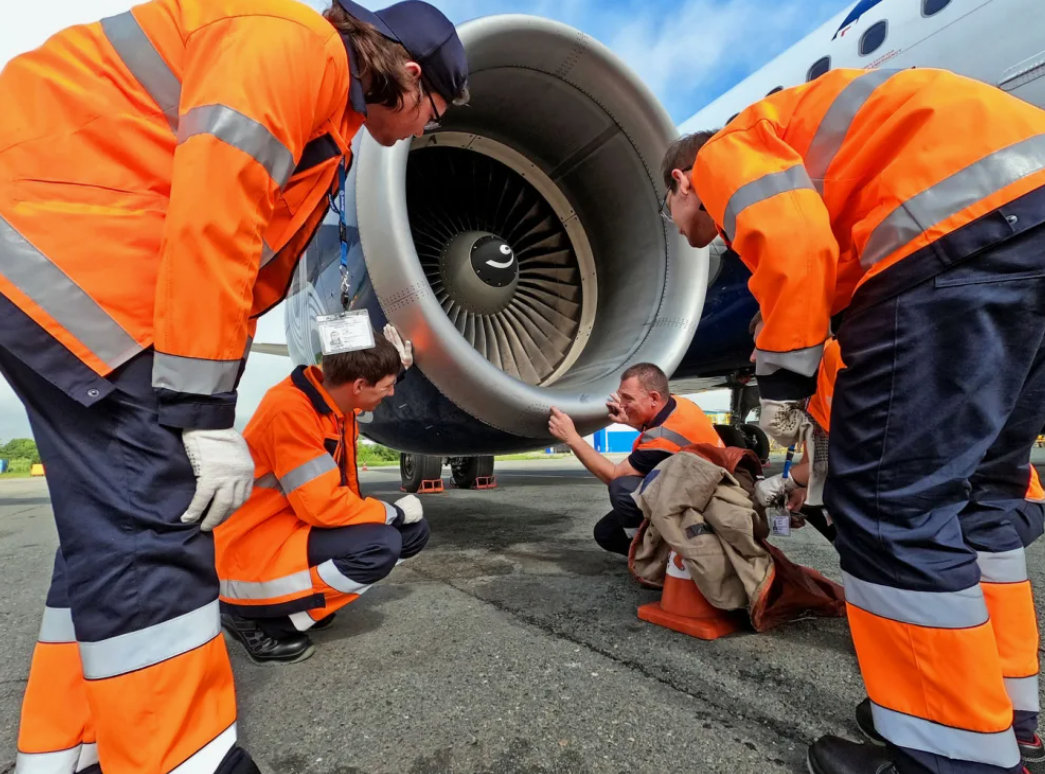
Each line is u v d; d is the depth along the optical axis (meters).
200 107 0.80
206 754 0.83
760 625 1.69
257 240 0.87
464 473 6.73
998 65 4.20
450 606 2.04
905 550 0.89
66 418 0.83
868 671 0.95
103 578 0.79
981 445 0.88
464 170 3.06
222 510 0.85
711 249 3.88
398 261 2.13
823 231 0.95
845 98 1.02
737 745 1.12
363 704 1.32
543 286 3.14
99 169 0.85
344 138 1.10
